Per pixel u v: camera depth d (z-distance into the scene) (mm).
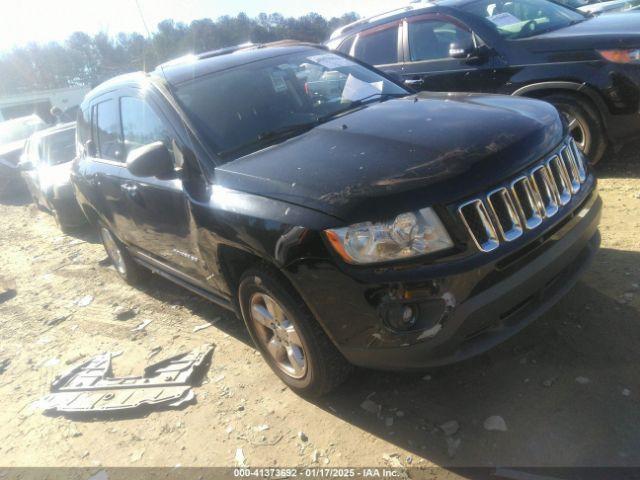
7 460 3223
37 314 5371
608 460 2305
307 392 3078
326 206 2480
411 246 2361
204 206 3074
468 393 2873
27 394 3918
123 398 3518
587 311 3246
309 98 3752
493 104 3211
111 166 4383
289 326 2982
